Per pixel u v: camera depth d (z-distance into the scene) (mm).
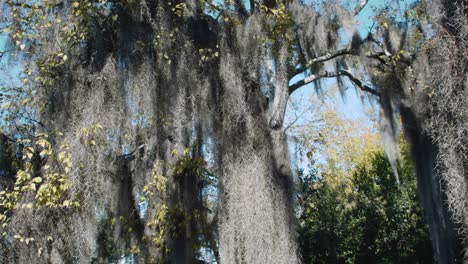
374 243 14570
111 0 10453
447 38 7395
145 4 10141
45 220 8992
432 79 7883
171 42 10500
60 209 9023
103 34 10453
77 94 9812
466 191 7016
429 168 11258
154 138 10914
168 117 10562
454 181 7062
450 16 7551
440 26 7535
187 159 11344
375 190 15133
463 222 7168
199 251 12500
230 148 10320
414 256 14078
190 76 10492
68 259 9016
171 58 10484
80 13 10109
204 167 11703
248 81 10953
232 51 10789
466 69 7227
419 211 14289
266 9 11125
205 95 10625
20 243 8867
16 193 8844
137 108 10164
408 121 12062
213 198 12750
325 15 12047
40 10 10273
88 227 9133
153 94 10203
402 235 14398
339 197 16781
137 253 12117
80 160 9023
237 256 9672
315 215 15062
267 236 9531
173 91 10312
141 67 10227
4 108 10156
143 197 11695
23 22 10352
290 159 10609
